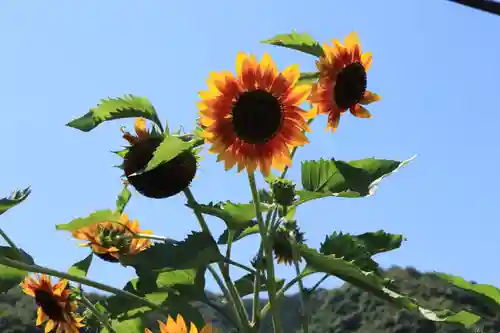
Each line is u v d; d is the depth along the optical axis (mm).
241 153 1682
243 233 1792
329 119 1783
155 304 1741
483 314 1666
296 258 1777
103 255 1910
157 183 1745
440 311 1659
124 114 1782
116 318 1824
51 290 1942
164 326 1662
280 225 1845
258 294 1722
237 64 1685
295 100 1692
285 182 1748
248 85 1684
